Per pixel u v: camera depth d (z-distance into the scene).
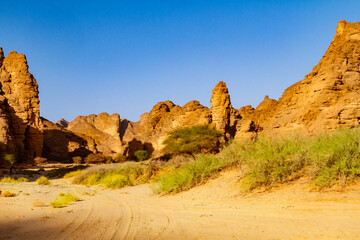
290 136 10.47
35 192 15.98
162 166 24.11
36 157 82.81
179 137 43.75
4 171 49.31
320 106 41.59
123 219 7.80
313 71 47.88
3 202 11.48
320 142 8.94
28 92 88.50
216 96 66.44
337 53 45.12
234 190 9.33
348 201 5.79
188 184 11.83
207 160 12.99
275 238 4.64
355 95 39.28
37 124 88.44
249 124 59.06
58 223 7.41
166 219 7.31
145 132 114.38
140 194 14.22
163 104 124.62
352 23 47.44
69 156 109.94
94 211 9.46
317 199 6.36
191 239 5.21
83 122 182.50
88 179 25.17
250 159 9.73
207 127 43.81
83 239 5.76
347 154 7.05
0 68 90.00
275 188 8.05
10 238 5.82
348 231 4.39
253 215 6.34
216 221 6.36
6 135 69.38
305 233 4.63
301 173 8.12
